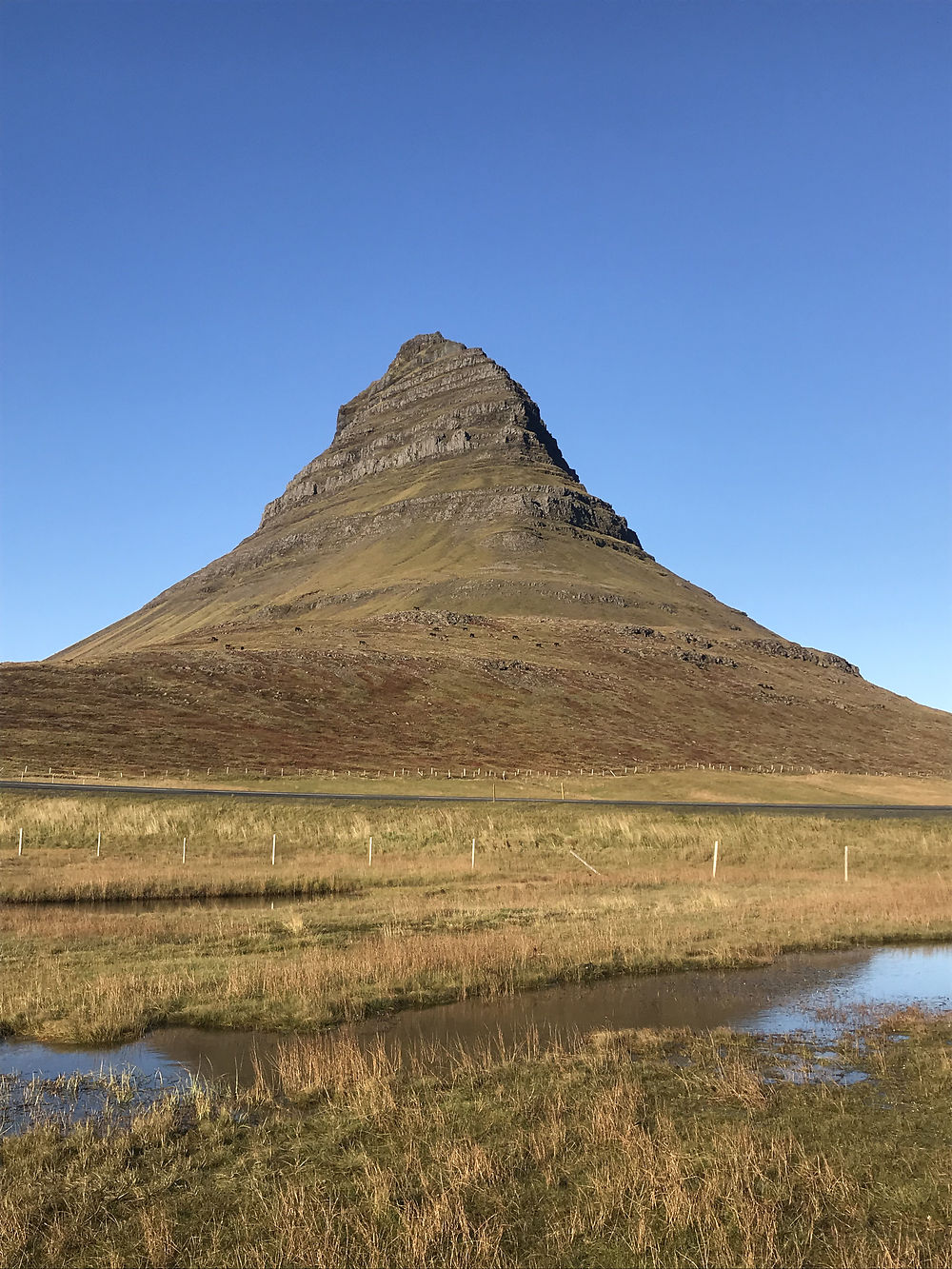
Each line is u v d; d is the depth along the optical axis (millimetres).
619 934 22125
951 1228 8422
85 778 64750
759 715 146125
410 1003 16469
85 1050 13797
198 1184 9352
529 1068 12859
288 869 33750
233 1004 15586
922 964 20688
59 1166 9672
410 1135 10453
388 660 134125
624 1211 8727
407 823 44188
